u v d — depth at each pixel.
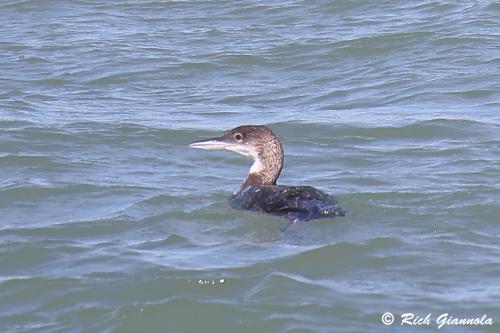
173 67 23.75
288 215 14.00
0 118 19.72
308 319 11.37
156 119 19.98
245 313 11.55
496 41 24.31
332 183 16.06
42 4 29.20
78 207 15.17
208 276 12.33
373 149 17.92
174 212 14.59
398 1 28.02
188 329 11.42
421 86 21.83
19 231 14.14
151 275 12.43
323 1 28.28
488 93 21.20
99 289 12.23
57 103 21.38
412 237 13.41
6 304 12.06
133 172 16.86
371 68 23.30
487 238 13.46
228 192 15.60
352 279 12.31
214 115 20.39
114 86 22.75
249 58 24.17
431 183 15.81
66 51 25.05
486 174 16.22
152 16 28.19
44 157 17.44
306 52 24.38
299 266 12.63
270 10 28.05
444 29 25.31
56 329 11.48
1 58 24.59
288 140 18.56
